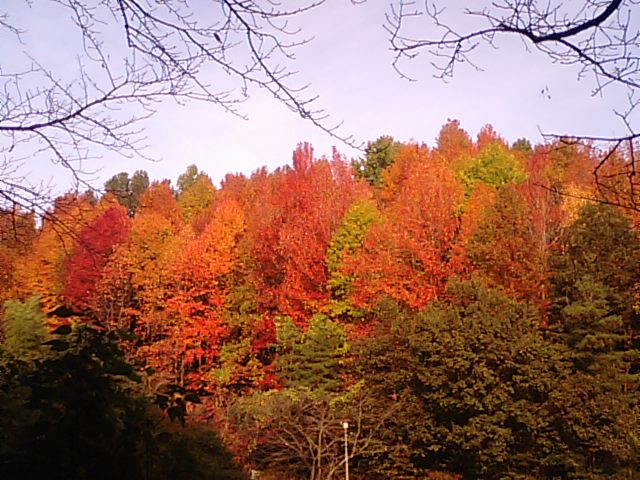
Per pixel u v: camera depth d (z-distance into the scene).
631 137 2.93
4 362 3.66
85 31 3.12
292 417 17.72
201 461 4.21
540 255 20.39
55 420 2.99
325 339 21.11
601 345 16.05
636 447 14.77
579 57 2.83
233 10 2.88
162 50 3.04
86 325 3.39
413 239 22.48
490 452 15.51
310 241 24.69
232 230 28.64
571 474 15.16
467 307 17.98
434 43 2.93
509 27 2.82
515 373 16.39
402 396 17.72
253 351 25.08
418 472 17.08
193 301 25.78
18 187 3.32
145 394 3.82
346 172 27.70
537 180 21.55
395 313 19.56
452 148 33.66
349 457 16.62
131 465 3.14
